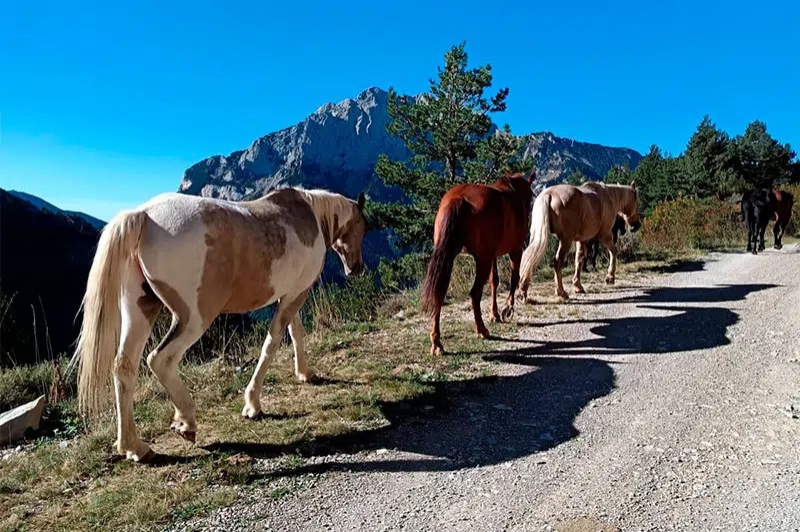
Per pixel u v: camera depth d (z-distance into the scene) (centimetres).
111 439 402
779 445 396
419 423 446
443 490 345
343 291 930
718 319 752
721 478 353
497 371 575
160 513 310
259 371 453
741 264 1209
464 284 994
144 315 368
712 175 3600
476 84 1359
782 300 840
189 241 357
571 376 557
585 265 1181
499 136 1346
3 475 359
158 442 409
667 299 885
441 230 596
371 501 332
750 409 463
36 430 449
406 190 1417
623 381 541
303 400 492
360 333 725
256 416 452
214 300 376
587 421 450
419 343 670
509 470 370
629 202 1063
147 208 362
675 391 510
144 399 491
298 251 434
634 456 387
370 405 473
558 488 346
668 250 1452
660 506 322
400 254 1408
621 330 716
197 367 578
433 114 1380
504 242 677
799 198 2152
